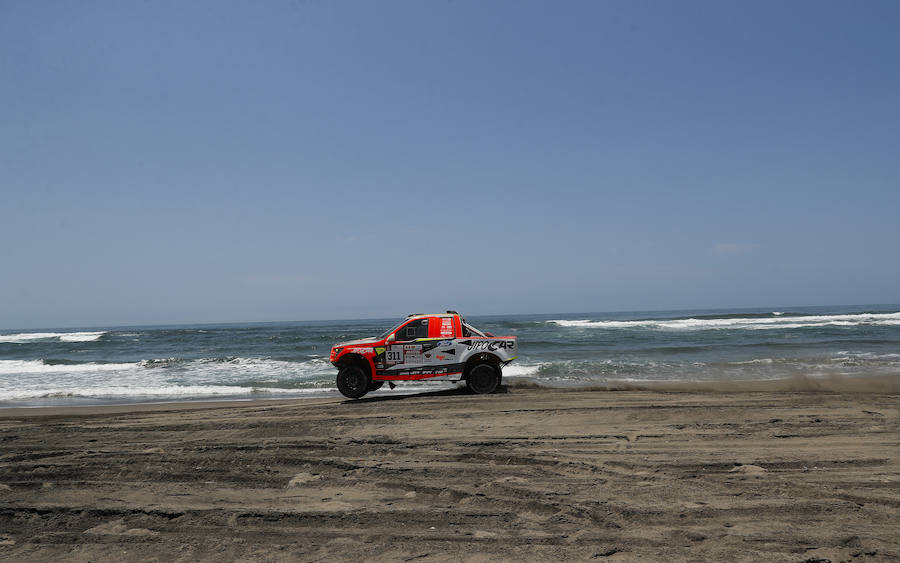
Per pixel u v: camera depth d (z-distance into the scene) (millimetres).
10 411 12742
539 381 15578
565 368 18078
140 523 4898
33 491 5887
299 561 3994
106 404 13844
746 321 44219
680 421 8586
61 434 8977
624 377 16344
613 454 6711
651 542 4098
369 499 5363
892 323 39281
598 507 4844
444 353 12562
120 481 6191
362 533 4488
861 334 30281
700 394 11445
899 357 19641
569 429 8219
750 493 5113
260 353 28672
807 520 4461
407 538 4348
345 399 13055
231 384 16812
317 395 14680
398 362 12531
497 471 6125
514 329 40031
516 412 9695
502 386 13930
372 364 12500
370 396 13250
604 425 8438
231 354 28422
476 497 5270
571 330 38125
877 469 5828
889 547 3916
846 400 10148
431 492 5531
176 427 9242
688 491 5219
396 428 8680
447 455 6910
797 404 9766
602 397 11164
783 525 4355
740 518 4531
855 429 7699
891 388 12320
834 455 6367
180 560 4102
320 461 6715
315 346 31656
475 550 4070
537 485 5543
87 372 21172
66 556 4230
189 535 4582
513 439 7637
